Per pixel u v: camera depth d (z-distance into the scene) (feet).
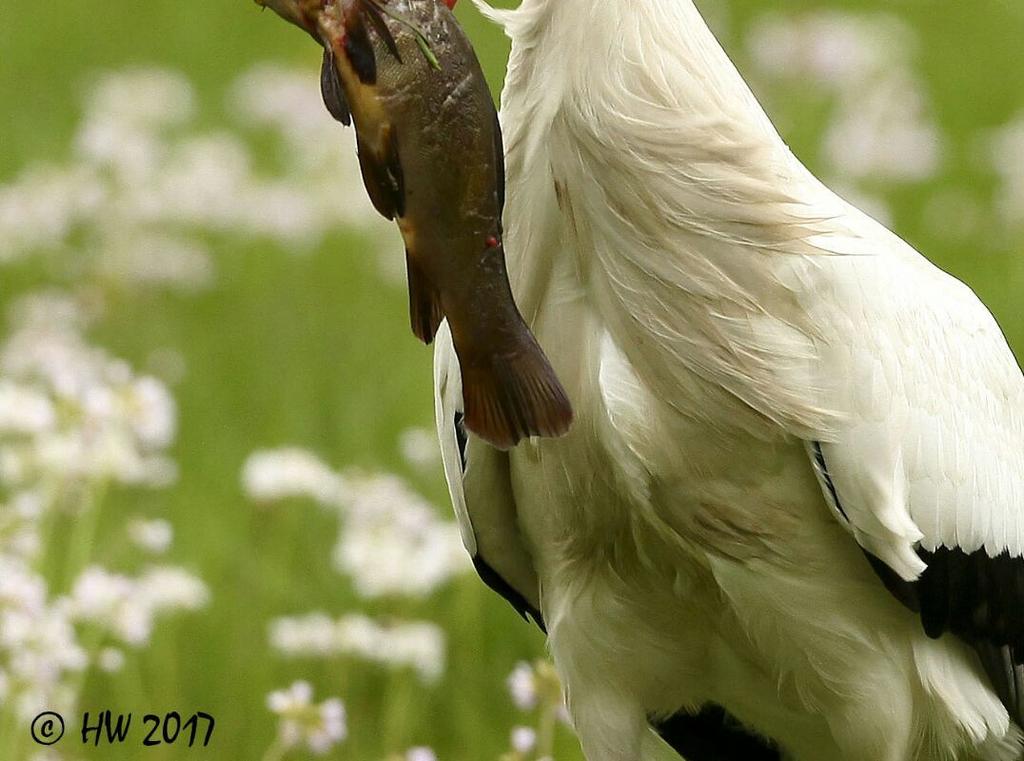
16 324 54.75
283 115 64.49
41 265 58.80
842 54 66.33
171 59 75.31
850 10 79.66
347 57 23.68
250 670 38.93
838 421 26.30
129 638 34.45
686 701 29.66
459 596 40.45
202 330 56.65
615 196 26.04
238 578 41.63
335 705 32.68
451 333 24.54
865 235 27.78
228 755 36.99
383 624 39.11
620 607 28.40
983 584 28.35
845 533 27.14
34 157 65.46
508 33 27.32
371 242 61.36
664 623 28.48
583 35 26.12
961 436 27.78
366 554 38.42
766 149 26.40
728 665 28.91
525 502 28.40
